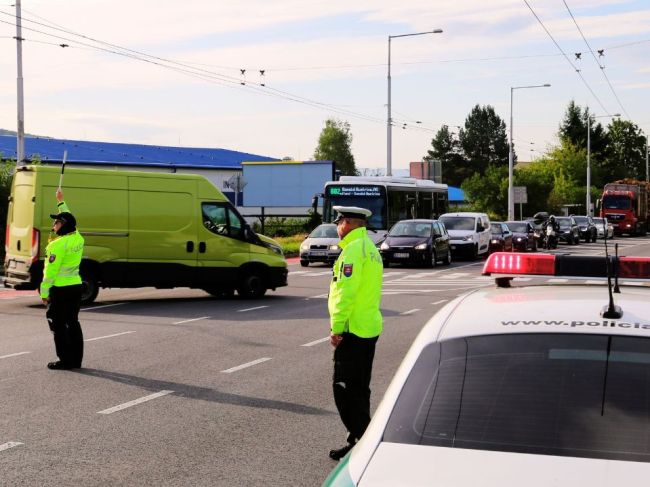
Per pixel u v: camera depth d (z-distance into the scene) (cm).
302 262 3145
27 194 1700
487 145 14388
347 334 674
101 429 753
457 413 306
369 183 3472
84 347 1207
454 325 353
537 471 272
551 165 9656
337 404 675
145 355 1142
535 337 333
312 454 679
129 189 1750
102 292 2108
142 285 1769
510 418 300
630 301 367
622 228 6725
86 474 624
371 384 958
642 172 13425
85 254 1708
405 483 271
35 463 651
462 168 14325
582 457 281
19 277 1706
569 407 300
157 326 1434
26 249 1688
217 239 1842
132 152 7531
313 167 5066
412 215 3716
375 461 288
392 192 3522
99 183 1722
